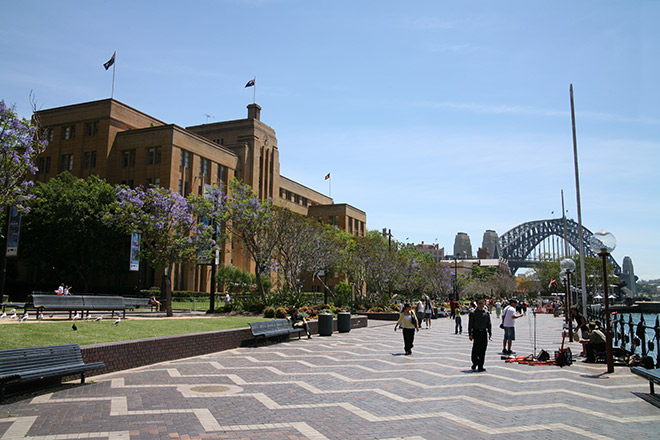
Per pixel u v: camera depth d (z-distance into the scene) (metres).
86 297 19.28
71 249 44.16
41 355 9.53
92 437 6.66
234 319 22.67
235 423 7.61
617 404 9.39
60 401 8.73
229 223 40.09
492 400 9.63
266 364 13.95
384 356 16.39
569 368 14.24
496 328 34.62
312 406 8.89
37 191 42.81
